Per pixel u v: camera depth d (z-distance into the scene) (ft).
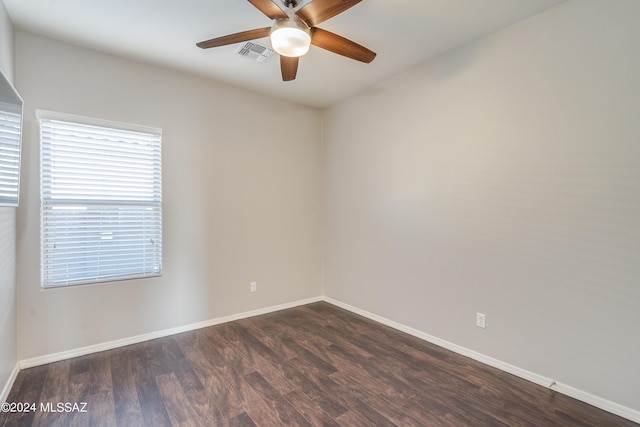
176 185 10.20
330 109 13.48
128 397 6.83
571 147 6.81
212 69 10.07
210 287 10.94
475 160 8.47
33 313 8.04
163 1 6.80
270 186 12.37
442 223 9.31
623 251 6.21
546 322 7.23
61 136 8.39
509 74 7.76
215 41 6.88
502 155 7.92
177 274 10.27
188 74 10.37
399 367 8.16
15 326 7.62
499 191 7.99
